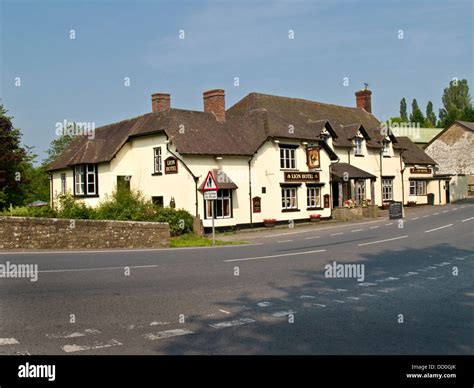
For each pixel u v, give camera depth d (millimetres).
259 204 31531
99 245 19672
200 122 31422
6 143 41188
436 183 49594
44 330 7258
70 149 40406
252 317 8055
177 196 29062
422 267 13297
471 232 22938
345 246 18812
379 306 8812
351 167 39375
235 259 15273
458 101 103312
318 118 42031
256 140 31984
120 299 9352
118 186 29781
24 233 18109
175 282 11125
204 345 6566
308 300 9336
